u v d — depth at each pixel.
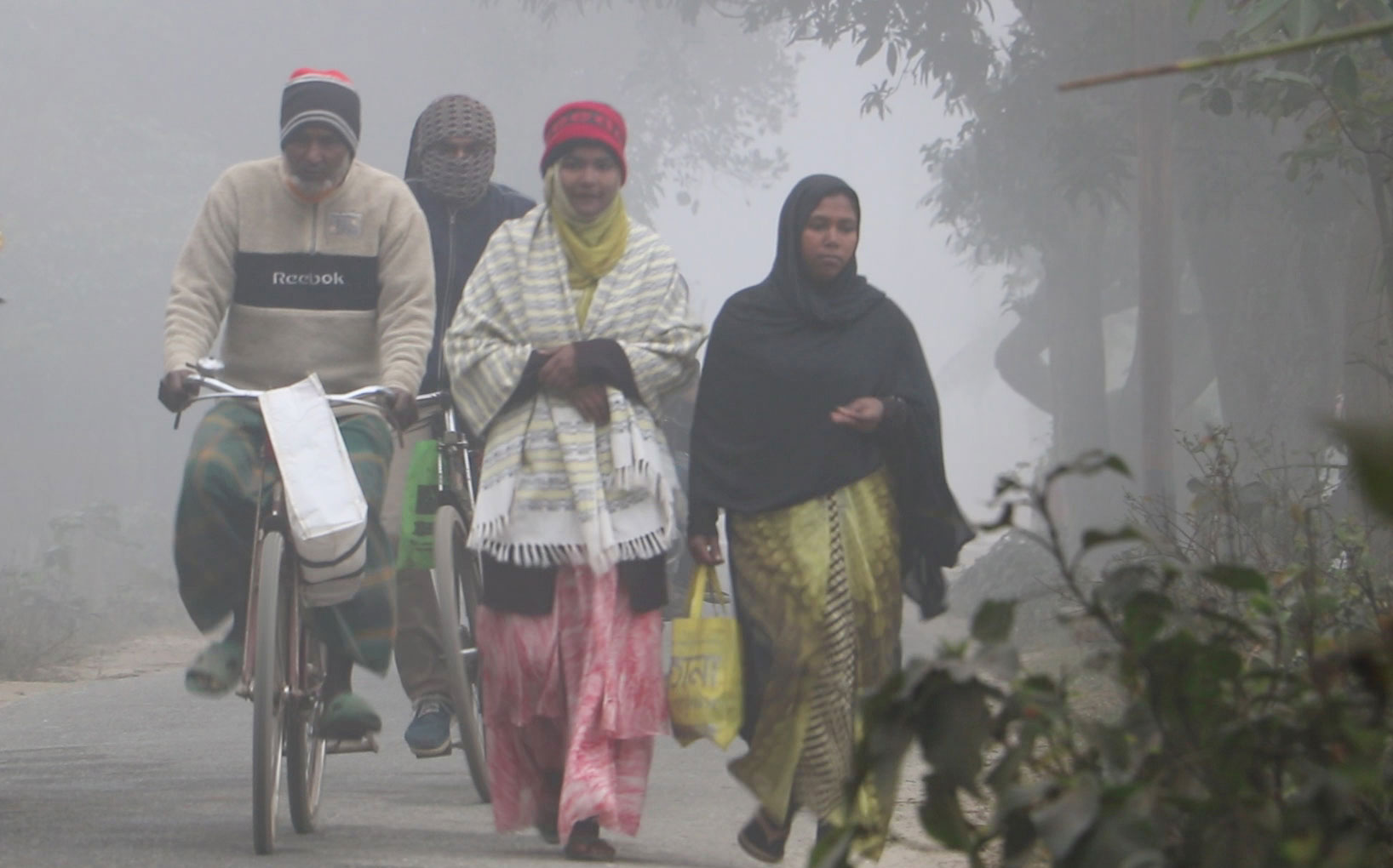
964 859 14.19
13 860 12.87
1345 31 5.05
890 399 13.73
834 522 13.59
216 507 14.44
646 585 14.03
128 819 15.16
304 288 15.91
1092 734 6.14
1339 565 18.97
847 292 14.07
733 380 13.96
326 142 15.59
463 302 14.69
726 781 19.41
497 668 14.13
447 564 16.39
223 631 15.16
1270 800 5.87
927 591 14.14
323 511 14.11
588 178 14.31
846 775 13.33
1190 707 6.20
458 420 17.53
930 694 5.95
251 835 14.44
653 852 14.47
